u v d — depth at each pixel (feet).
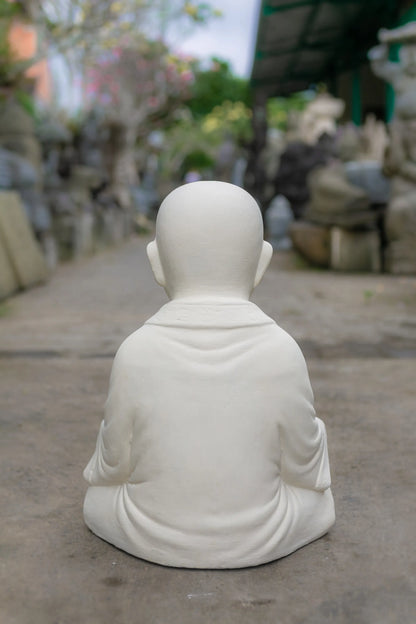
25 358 17.69
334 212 36.27
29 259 31.81
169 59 81.25
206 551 7.17
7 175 36.29
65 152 50.01
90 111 55.36
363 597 6.80
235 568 7.26
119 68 79.92
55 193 45.14
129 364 7.34
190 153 147.02
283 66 60.80
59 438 11.71
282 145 67.31
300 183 47.96
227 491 7.16
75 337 20.31
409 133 33.32
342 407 13.50
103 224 55.72
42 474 10.11
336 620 6.41
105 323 22.61
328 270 37.40
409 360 17.34
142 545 7.38
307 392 7.43
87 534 8.15
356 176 37.19
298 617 6.45
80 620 6.41
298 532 7.64
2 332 21.15
